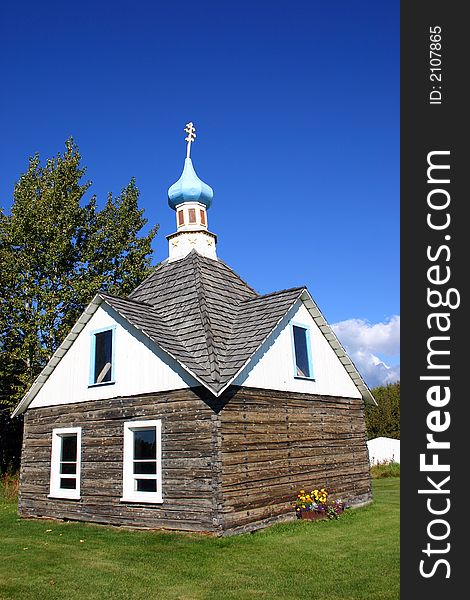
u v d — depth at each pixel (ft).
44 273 105.81
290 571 34.45
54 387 60.80
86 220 114.93
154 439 50.03
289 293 57.52
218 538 43.04
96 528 50.72
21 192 107.76
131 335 53.78
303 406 56.54
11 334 101.86
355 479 62.44
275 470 50.39
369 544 41.47
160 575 34.06
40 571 35.63
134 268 115.75
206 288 58.85
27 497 61.11
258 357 51.67
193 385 47.62
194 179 74.33
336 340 63.26
